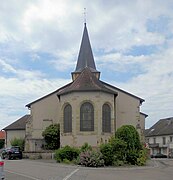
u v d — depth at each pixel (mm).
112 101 42125
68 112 41656
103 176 20062
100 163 28859
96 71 52031
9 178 18281
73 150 32750
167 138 78562
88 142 39656
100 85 42594
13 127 66562
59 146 44344
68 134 40875
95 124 39875
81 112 40406
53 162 33094
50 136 44781
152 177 19938
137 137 33094
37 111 48094
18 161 35312
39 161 35188
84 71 44156
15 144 58562
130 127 33000
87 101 40406
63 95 42438
